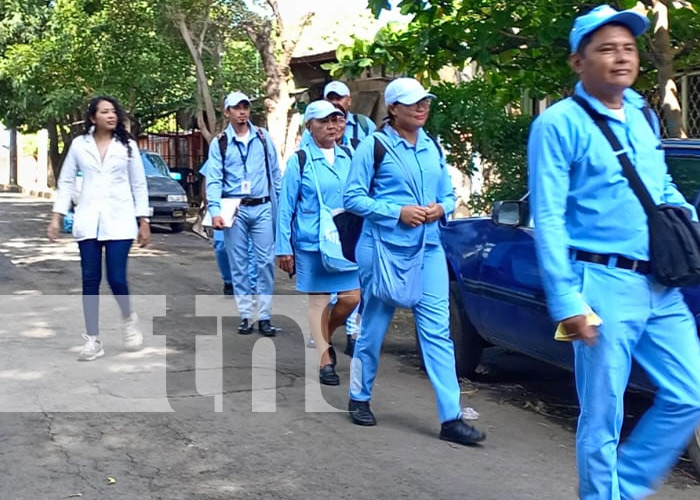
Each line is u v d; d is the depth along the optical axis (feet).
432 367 18.08
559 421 20.18
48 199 107.86
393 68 30.63
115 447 17.29
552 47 27.07
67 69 74.23
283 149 53.52
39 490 15.10
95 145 23.89
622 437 19.16
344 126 23.76
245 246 27.68
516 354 26.73
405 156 17.81
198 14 58.95
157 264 44.91
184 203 64.23
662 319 12.00
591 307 11.78
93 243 23.86
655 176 12.01
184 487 15.40
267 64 53.62
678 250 11.64
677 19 27.63
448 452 17.60
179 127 91.71
